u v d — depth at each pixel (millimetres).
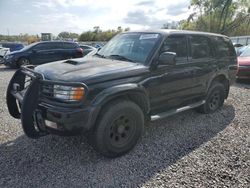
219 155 3482
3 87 7902
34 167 3131
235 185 2799
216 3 31141
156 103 3914
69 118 2922
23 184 2785
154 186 2779
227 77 5449
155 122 4770
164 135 4168
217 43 5211
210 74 4945
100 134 3189
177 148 3695
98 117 3193
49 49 13555
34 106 3182
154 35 4133
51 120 3037
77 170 3082
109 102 3289
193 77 4508
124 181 2875
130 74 3445
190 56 4488
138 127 3592
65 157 3389
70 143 3797
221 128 4504
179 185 2793
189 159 3369
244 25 33219
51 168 3115
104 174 3006
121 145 3432
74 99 2965
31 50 13125
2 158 3328
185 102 4555
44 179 2885
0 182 2807
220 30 31859
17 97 3570
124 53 4137
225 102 6277
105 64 3646
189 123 4742
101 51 4629
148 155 3482
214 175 2990
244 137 4105
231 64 5539
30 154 3451
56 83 3047
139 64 3721
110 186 2781
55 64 3795
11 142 3812
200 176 2969
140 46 4059
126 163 3266
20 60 12914
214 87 5188
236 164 3246
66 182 2838
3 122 4637
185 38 4434
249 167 3180
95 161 3303
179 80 4211
